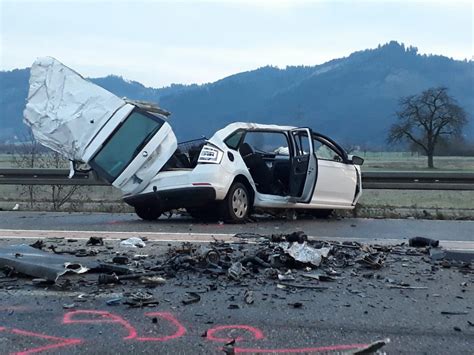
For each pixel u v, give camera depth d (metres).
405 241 8.27
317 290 5.09
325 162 11.00
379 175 13.53
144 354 3.61
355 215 12.28
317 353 3.66
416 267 6.09
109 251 6.79
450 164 34.22
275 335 3.96
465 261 6.46
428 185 13.50
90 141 10.27
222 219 10.14
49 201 14.63
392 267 6.07
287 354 3.63
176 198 9.90
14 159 15.65
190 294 4.84
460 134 43.12
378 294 5.02
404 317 4.41
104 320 4.20
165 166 10.11
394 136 43.94
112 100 10.49
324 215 11.90
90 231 8.89
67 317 4.25
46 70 10.84
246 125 10.64
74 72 10.83
